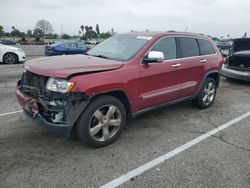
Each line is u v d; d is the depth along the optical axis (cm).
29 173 334
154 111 590
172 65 495
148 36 487
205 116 569
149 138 447
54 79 357
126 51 459
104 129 404
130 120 529
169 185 318
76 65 385
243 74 923
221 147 419
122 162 367
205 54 597
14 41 5112
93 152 392
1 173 332
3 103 621
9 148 397
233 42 1004
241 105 664
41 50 2900
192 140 443
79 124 378
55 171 340
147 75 445
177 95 525
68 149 399
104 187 312
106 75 386
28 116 407
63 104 358
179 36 532
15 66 1331
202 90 595
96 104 382
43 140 426
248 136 466
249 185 321
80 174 336
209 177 335
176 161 372
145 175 337
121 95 424
